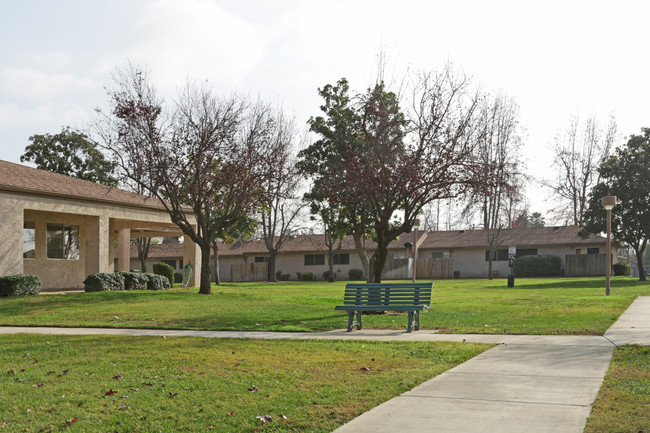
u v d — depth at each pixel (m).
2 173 25.28
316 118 40.38
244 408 6.41
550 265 51.53
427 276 56.03
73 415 6.27
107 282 25.70
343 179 19.25
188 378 8.00
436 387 7.23
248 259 63.56
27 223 28.08
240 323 15.20
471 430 5.51
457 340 11.50
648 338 11.23
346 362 9.05
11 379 8.14
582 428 5.50
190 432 5.65
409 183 18.16
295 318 16.17
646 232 40.25
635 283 37.06
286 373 8.23
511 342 10.98
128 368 8.84
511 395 6.78
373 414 6.11
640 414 5.88
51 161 50.94
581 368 8.25
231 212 26.94
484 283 41.25
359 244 42.88
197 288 31.28
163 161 25.61
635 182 41.00
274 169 27.89
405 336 12.43
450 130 18.95
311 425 5.77
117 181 51.19
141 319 16.52
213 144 25.92
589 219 43.50
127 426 5.85
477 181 18.64
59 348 11.05
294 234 56.97
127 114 25.05
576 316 15.54
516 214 54.69
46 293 24.52
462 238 56.94
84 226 31.06
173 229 37.19
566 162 59.41
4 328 15.17
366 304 14.05
